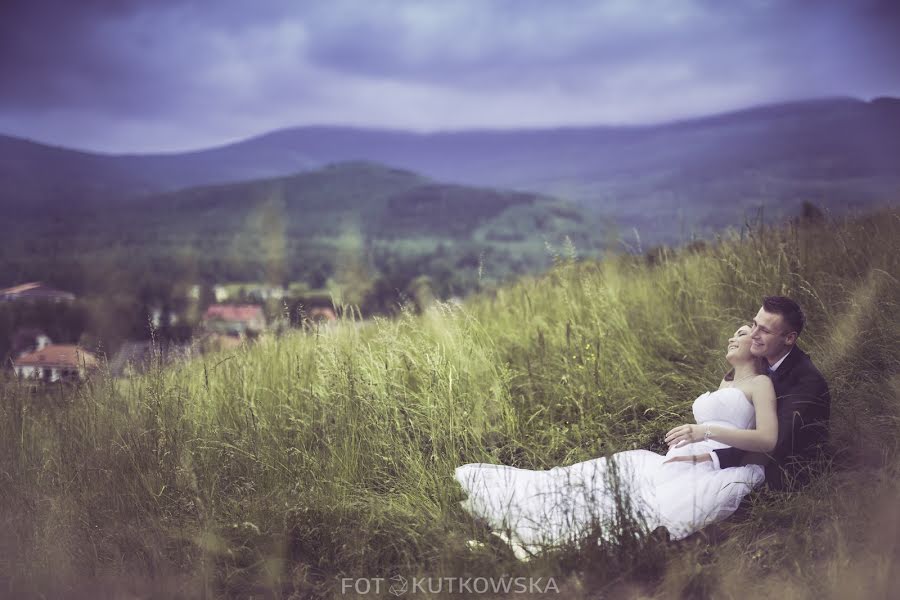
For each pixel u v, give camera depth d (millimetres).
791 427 2975
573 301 5574
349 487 3426
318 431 3783
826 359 3941
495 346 5008
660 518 2889
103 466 3396
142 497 3258
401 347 4441
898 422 3301
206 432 3688
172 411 3732
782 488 2979
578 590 2498
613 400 4273
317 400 3926
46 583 2781
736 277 5059
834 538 2604
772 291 4629
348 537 2963
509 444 3971
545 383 4562
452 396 3941
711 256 5664
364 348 4438
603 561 2627
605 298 5332
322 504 3223
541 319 5473
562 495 2912
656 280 5711
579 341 4785
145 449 3461
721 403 3070
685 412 4031
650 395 4242
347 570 2867
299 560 2986
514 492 3078
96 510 3186
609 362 4621
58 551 2914
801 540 2668
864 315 4074
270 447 3631
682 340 4910
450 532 2996
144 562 2896
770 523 2846
